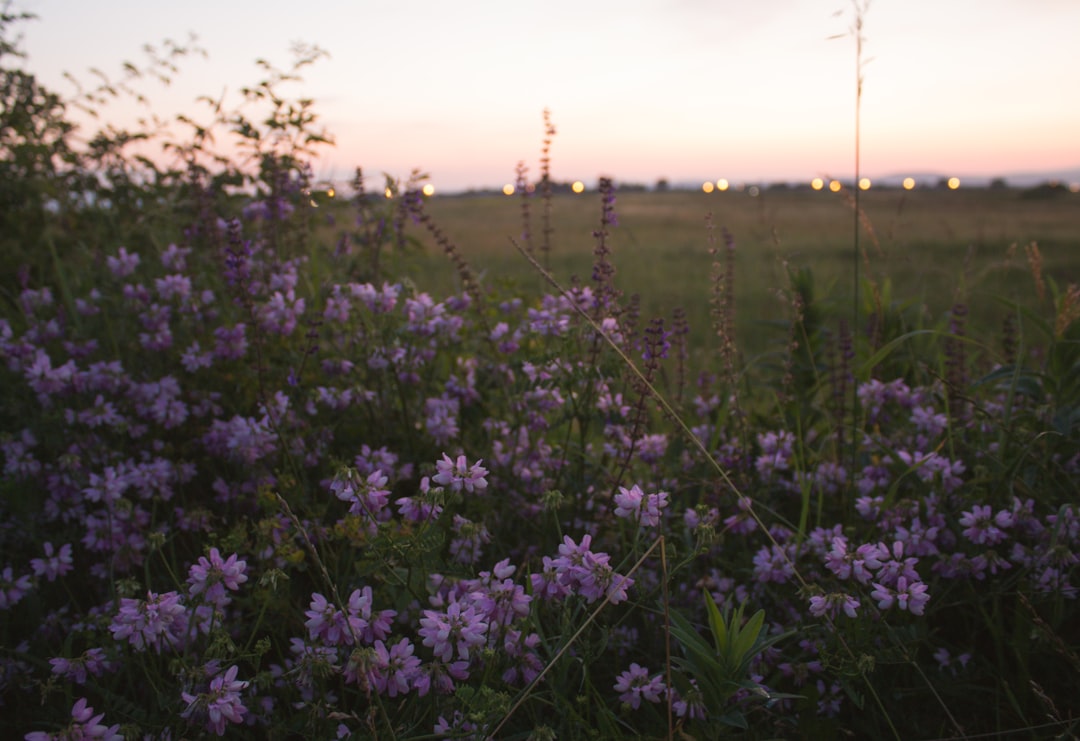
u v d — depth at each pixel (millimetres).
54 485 2809
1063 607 2396
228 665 1967
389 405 3414
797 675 2244
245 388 3303
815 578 2502
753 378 4523
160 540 2020
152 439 3311
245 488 2939
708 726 1938
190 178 4395
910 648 2252
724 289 3299
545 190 3922
